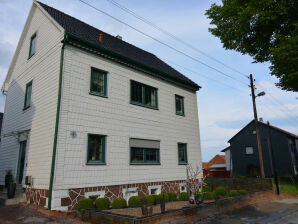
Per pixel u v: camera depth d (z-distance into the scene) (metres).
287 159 33.59
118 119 12.27
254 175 35.19
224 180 17.72
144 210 8.12
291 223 8.43
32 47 14.20
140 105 13.63
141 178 12.68
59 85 10.25
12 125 14.48
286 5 8.91
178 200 12.90
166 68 18.03
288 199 14.69
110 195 11.02
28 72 13.84
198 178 16.58
